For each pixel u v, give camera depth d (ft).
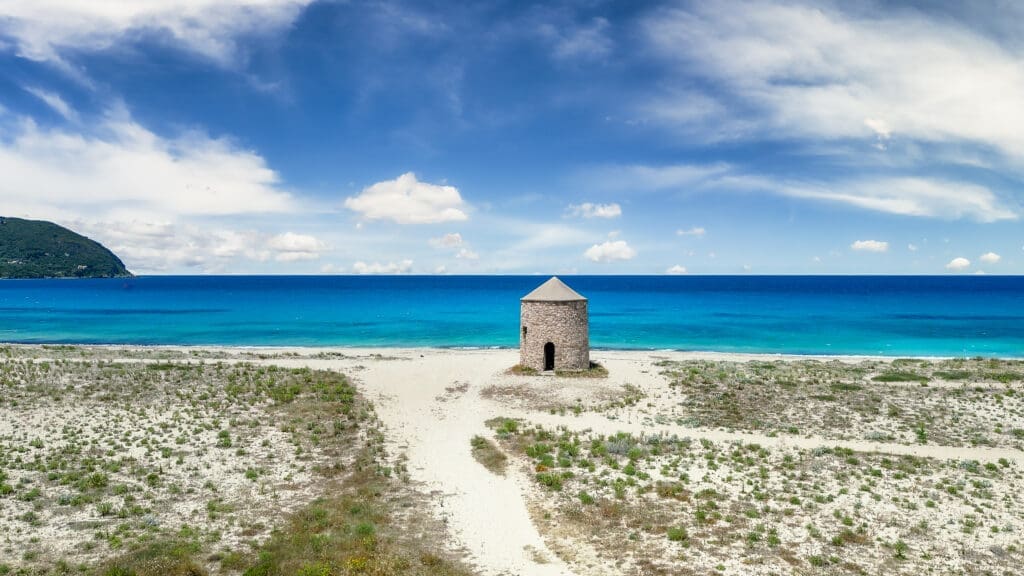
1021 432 101.71
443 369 150.30
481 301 508.94
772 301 508.12
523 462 88.43
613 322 330.54
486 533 64.75
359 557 56.44
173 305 448.65
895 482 79.51
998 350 229.25
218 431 99.25
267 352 196.34
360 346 236.02
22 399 110.63
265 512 69.41
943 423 108.37
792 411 116.67
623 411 117.19
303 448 93.35
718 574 55.26
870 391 131.75
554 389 130.52
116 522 64.75
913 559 58.59
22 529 61.98
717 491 75.72
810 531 64.28
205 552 57.93
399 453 92.48
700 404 121.39
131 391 119.65
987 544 61.87
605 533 64.64
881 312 389.80
